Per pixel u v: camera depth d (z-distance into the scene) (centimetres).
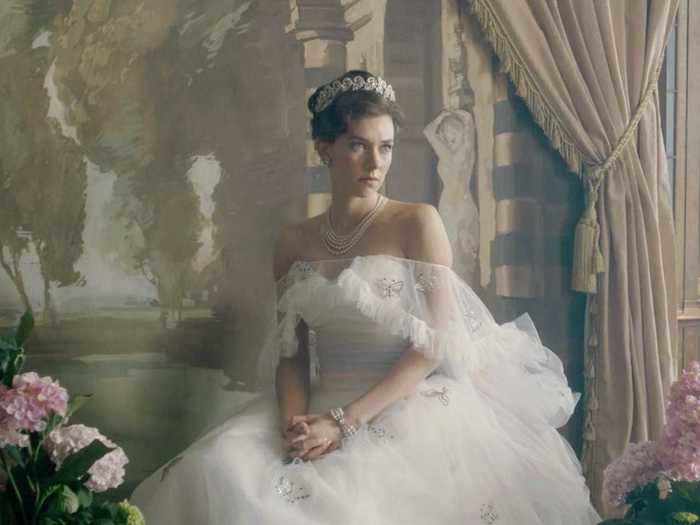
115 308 265
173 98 269
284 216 281
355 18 286
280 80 279
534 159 307
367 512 197
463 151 300
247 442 219
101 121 262
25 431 204
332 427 217
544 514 223
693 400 225
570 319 313
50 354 259
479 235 302
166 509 216
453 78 297
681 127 333
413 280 233
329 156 248
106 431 265
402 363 229
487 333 250
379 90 243
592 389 308
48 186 258
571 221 312
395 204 246
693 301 338
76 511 201
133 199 266
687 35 331
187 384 273
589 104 305
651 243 314
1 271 255
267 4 277
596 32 304
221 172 274
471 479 215
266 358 258
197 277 273
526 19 298
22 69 255
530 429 244
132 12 264
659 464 235
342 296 228
